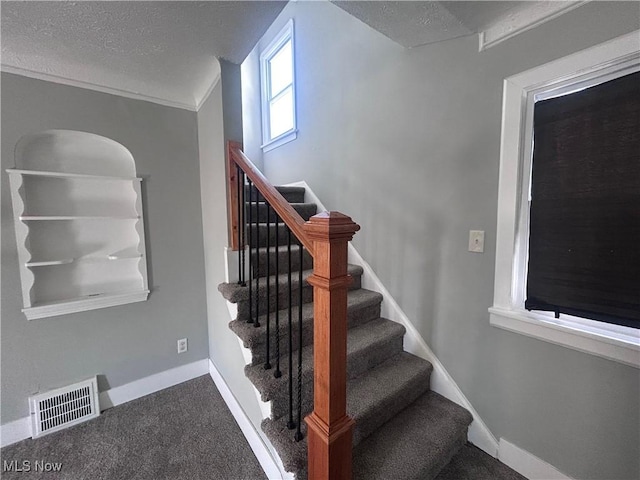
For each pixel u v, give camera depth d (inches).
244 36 55.1
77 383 68.2
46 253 66.5
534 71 47.0
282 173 127.3
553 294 48.7
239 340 63.0
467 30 54.2
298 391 49.1
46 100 61.7
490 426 58.3
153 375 79.9
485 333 57.8
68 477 53.8
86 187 70.3
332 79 94.9
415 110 68.5
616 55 38.9
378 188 80.7
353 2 46.9
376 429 56.4
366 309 77.0
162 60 62.9
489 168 54.8
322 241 37.2
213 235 76.7
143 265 75.7
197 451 59.5
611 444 43.5
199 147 82.5
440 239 65.1
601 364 43.6
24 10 45.6
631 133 39.5
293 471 43.6
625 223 40.7
